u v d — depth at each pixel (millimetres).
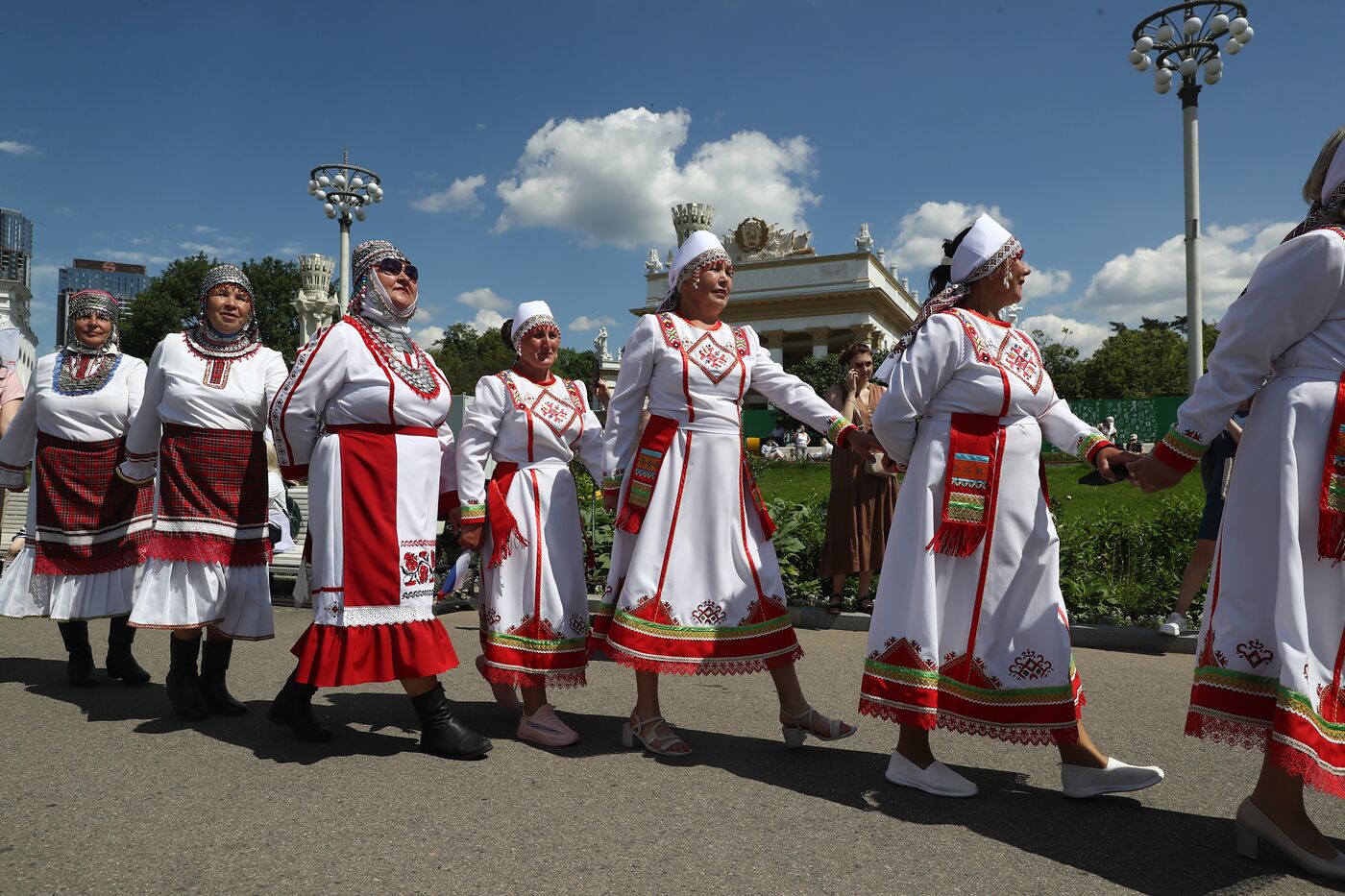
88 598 4641
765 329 58969
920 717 2969
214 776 3182
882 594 3160
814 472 23969
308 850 2516
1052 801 2998
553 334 4082
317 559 3512
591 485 8656
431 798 2953
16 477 4934
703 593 3527
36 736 3709
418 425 3629
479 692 4652
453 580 6715
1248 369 2490
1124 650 5871
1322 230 2400
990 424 3072
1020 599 3020
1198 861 2502
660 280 58438
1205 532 5730
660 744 3479
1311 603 2381
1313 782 2232
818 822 2764
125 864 2420
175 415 4035
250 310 4301
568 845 2559
